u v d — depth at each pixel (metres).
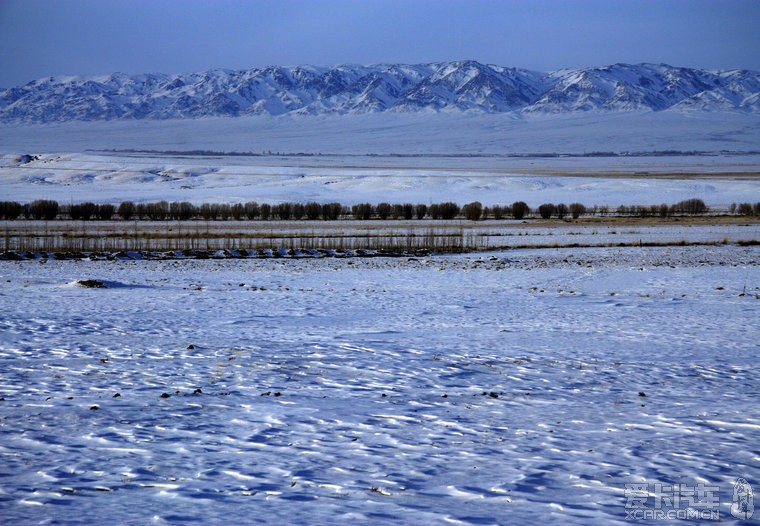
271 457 16.09
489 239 95.38
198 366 25.66
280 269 65.06
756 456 16.41
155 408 20.03
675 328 35.16
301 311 40.09
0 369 24.73
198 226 113.75
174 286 52.12
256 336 32.09
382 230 107.69
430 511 13.05
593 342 31.20
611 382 23.94
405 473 15.19
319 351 28.64
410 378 24.20
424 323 36.34
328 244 87.69
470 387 23.09
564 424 18.97
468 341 31.23
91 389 22.12
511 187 192.38
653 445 17.20
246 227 112.44
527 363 26.77
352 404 20.81
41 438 17.23
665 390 22.91
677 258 74.38
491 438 17.69
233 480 14.66
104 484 14.32
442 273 61.69
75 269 63.78
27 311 38.38
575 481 14.78
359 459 16.05
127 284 52.56
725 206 159.12
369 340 31.25
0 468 15.17
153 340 30.78
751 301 45.03
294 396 21.62
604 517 12.87
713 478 15.00
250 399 21.19
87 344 29.55
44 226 110.81
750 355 28.56
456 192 183.75
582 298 46.31
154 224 117.88
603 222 123.38
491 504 13.47
